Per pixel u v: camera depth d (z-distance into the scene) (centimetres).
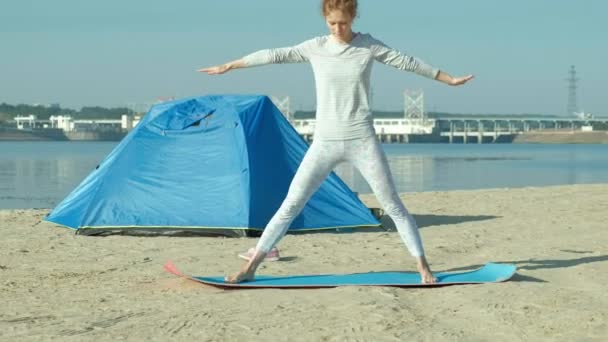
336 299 541
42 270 725
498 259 758
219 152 1033
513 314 501
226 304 535
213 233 975
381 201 586
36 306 552
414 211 1328
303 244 887
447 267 716
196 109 1088
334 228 1016
